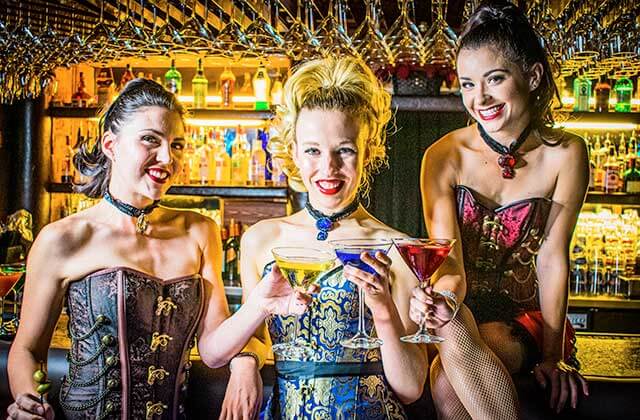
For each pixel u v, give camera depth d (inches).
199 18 179.5
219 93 238.2
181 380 100.9
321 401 91.1
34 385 93.5
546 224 113.1
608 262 222.8
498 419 95.9
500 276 114.3
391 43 150.1
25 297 98.7
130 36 149.0
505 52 103.3
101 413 95.5
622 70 163.3
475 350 98.0
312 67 94.7
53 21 171.0
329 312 93.2
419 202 211.8
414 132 210.1
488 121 106.0
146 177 97.6
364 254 83.4
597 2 147.3
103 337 95.9
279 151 98.9
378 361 93.7
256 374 96.1
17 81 167.8
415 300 89.5
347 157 92.0
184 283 100.6
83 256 98.2
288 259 83.8
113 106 99.1
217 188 221.9
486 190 112.0
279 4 155.9
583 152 112.3
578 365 118.9
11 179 220.7
